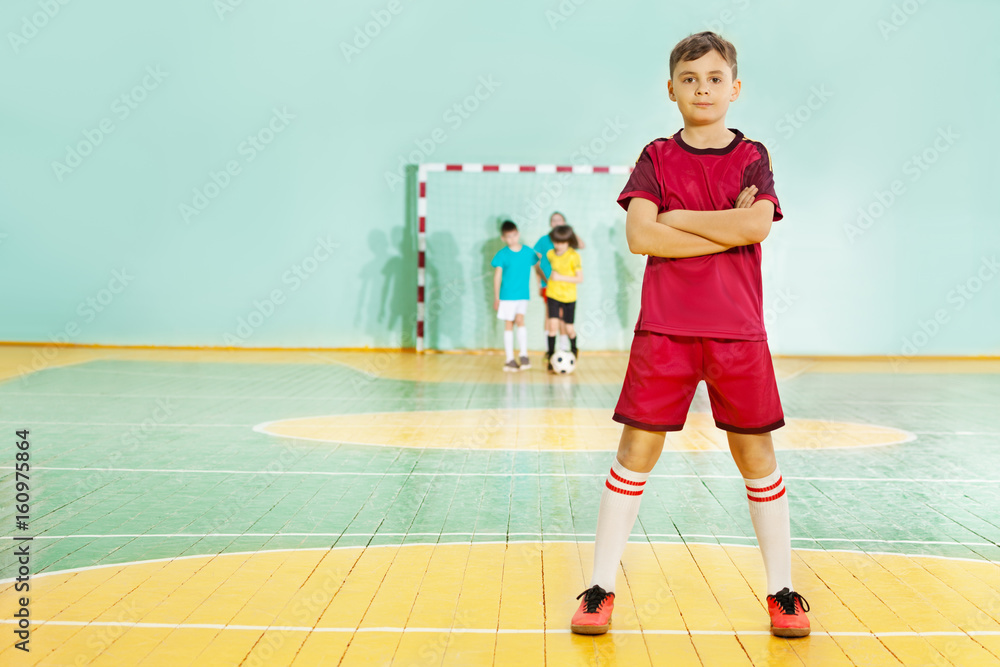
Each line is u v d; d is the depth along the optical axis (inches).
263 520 113.7
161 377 276.7
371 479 138.6
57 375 277.6
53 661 68.6
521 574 92.3
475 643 73.5
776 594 76.2
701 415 216.1
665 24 367.6
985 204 370.0
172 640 73.4
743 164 76.4
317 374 292.0
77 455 155.6
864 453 163.3
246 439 172.9
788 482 138.7
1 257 364.2
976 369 333.4
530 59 369.4
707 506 122.7
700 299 74.5
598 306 376.8
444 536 106.8
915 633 76.3
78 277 366.9
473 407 220.8
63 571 92.0
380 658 70.1
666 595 86.0
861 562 97.0
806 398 245.9
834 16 362.6
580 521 114.3
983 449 167.6
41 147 360.2
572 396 243.0
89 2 354.6
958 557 98.9
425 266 374.6
